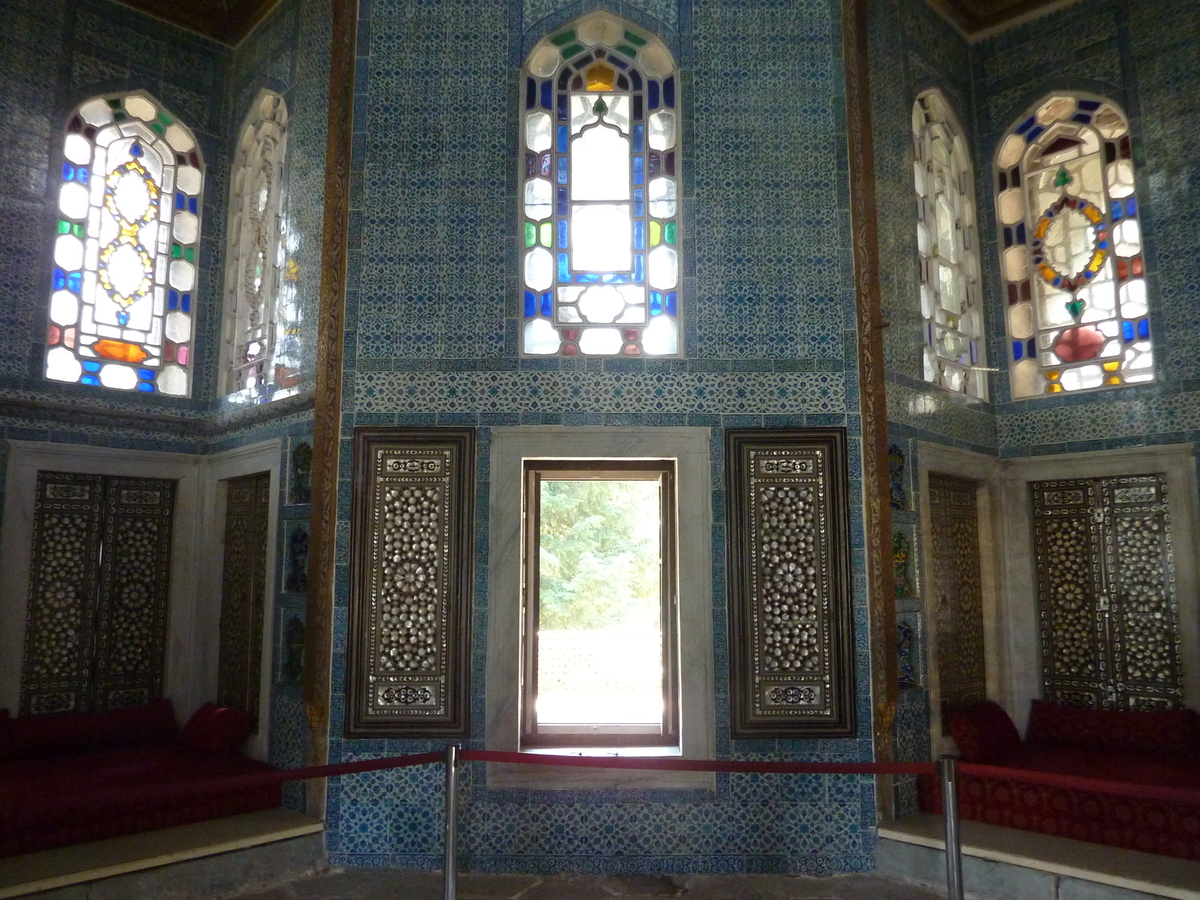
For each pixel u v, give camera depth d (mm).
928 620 4988
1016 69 6273
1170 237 5527
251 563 5598
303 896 4102
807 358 4797
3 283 5367
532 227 4977
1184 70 5582
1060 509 5805
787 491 4684
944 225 6051
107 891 3803
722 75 5043
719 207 4930
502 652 4555
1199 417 5285
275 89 5902
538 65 5145
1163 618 5348
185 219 6246
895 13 5637
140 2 6102
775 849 4426
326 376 4715
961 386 5832
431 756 3795
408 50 5020
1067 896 3918
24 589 5309
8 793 4375
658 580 4887
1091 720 5375
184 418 5949
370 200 4875
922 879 4289
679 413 4750
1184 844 3988
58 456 5465
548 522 4941
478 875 4383
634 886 4250
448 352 4770
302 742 4723
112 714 5488
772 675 4543
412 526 4625
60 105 5734
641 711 4781
